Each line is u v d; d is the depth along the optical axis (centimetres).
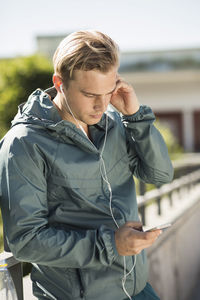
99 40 121
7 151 127
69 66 121
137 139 147
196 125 2005
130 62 1875
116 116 152
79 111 126
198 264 596
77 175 131
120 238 122
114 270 135
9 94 678
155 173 151
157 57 1877
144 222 373
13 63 714
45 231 124
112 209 137
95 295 133
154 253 343
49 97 139
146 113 145
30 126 129
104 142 139
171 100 1981
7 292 131
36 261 126
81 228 134
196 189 733
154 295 152
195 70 1870
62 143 130
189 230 529
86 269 133
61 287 135
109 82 122
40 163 127
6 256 143
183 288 473
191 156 1233
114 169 144
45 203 129
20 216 123
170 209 502
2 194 126
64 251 123
